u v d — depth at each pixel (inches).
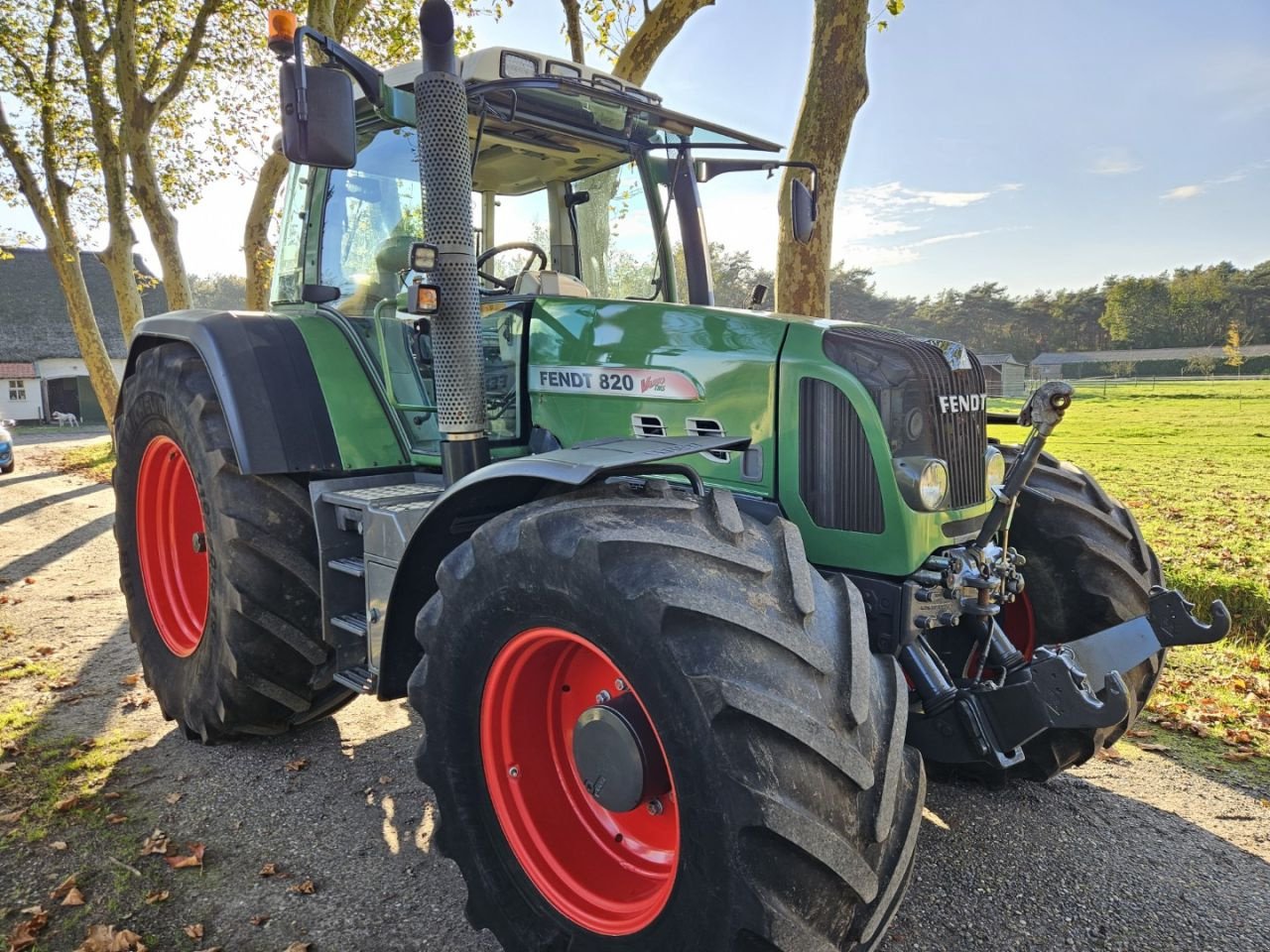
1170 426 845.2
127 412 144.9
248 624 114.2
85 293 610.5
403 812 110.2
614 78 116.1
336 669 112.4
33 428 1237.1
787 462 90.1
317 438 115.6
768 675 60.8
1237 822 107.6
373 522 100.7
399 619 92.9
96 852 100.3
